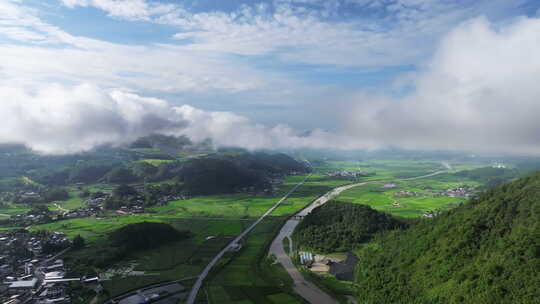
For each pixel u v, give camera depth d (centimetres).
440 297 16012
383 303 18650
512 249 15550
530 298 13125
